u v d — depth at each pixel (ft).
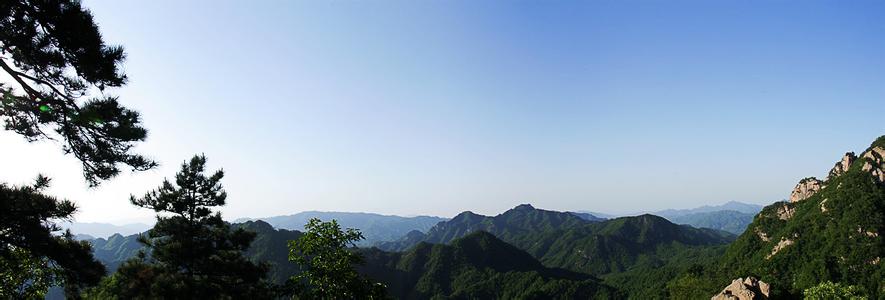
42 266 51.88
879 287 303.27
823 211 398.21
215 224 95.71
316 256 73.97
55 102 44.16
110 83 45.16
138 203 91.09
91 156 47.85
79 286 47.50
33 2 38.73
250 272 94.27
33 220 41.98
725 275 428.97
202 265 89.97
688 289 391.04
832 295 169.37
